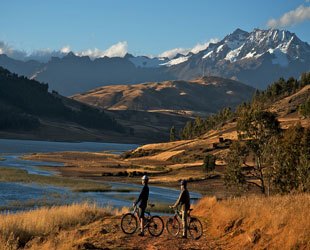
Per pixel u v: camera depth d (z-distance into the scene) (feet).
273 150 146.72
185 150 499.92
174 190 259.80
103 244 51.13
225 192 240.12
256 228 49.90
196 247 49.65
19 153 593.83
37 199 169.89
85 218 76.48
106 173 343.87
